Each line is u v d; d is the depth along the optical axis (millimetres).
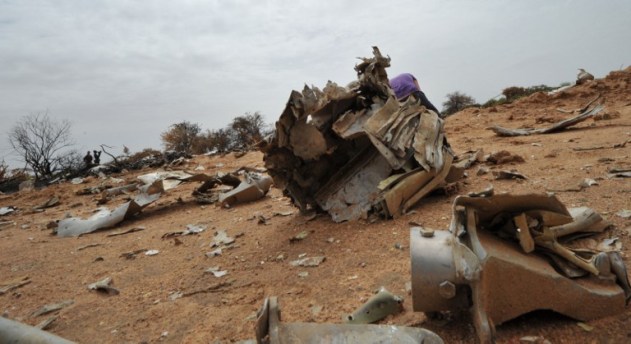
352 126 7262
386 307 3809
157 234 8492
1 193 19609
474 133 17984
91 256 7543
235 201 10461
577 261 3244
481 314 2996
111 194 14281
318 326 2875
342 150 7852
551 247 3301
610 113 15836
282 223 7801
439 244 3291
